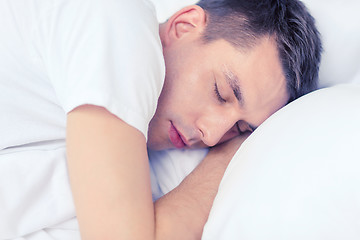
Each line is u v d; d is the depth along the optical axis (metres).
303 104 0.68
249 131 0.84
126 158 0.55
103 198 0.53
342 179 0.52
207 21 0.80
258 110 0.76
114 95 0.55
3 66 0.71
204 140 0.77
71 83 0.56
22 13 0.70
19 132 0.69
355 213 0.51
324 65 0.92
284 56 0.77
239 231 0.55
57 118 0.72
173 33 0.81
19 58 0.70
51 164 0.69
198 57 0.76
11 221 0.67
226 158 0.83
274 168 0.57
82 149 0.54
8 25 0.71
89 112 0.55
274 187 0.55
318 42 0.87
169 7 1.06
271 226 0.53
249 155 0.63
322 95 0.69
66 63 0.59
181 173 0.87
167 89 0.76
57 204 0.70
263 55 0.75
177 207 0.68
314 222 0.51
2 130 0.69
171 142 0.82
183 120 0.77
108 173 0.53
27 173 0.67
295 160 0.56
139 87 0.57
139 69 0.58
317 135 0.58
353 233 0.50
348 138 0.55
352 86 0.72
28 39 0.69
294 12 0.83
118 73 0.57
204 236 0.59
